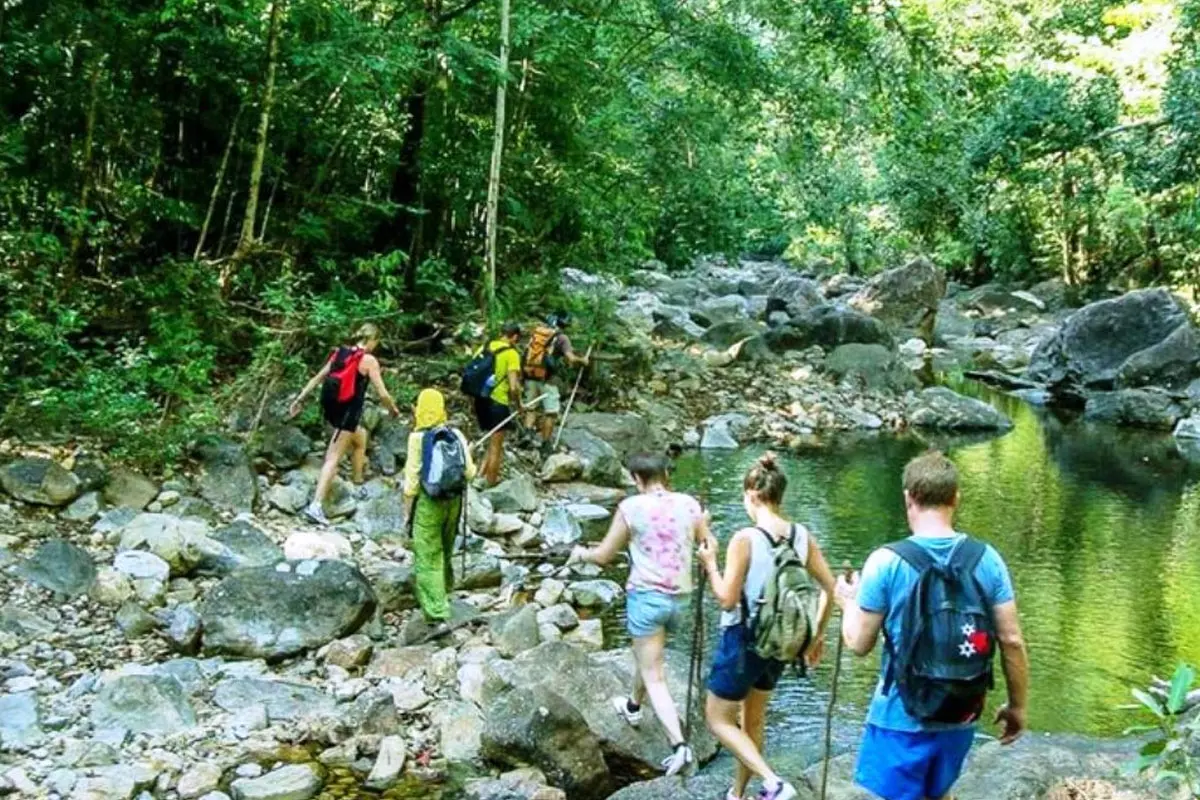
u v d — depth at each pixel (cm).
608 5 1479
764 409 1568
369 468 969
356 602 667
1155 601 838
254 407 977
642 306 2206
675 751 523
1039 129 2244
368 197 1395
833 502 1109
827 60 1569
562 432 1181
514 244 1550
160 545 730
